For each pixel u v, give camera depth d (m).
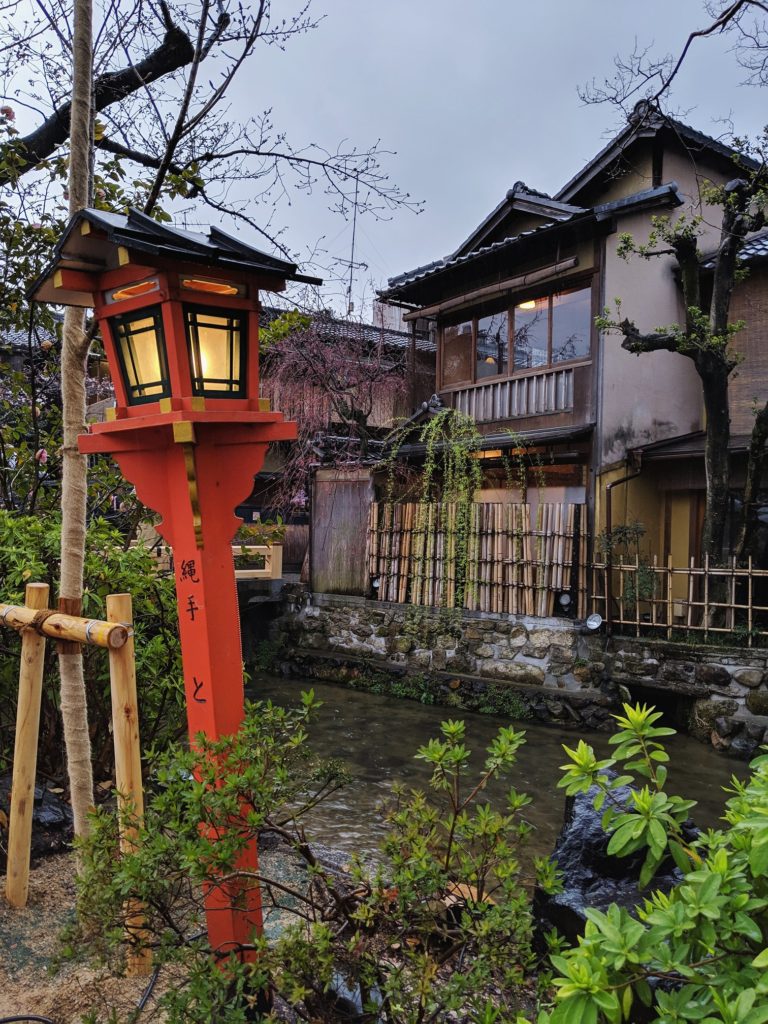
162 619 4.27
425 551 11.77
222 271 2.40
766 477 10.33
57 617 2.85
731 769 8.00
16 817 3.06
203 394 2.43
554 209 11.52
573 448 11.25
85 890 2.10
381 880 1.93
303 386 13.71
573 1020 1.27
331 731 9.52
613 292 11.04
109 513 6.36
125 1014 2.39
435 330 15.05
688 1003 1.31
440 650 11.41
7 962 2.68
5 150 4.48
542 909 3.09
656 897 1.59
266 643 13.50
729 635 9.18
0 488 5.61
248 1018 2.14
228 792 2.00
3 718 4.27
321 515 13.29
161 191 4.32
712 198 8.65
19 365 7.59
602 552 10.23
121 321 2.53
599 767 1.77
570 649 10.16
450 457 11.09
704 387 9.44
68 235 2.32
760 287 10.88
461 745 2.07
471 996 1.86
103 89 4.19
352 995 2.15
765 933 1.46
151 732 4.26
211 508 2.44
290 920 2.92
